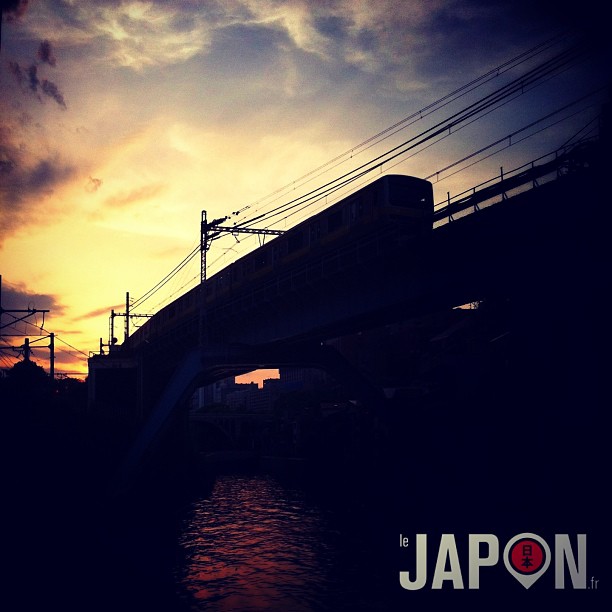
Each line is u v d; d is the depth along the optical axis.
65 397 61.03
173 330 52.34
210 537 33.09
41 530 32.91
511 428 35.97
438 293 28.00
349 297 33.53
